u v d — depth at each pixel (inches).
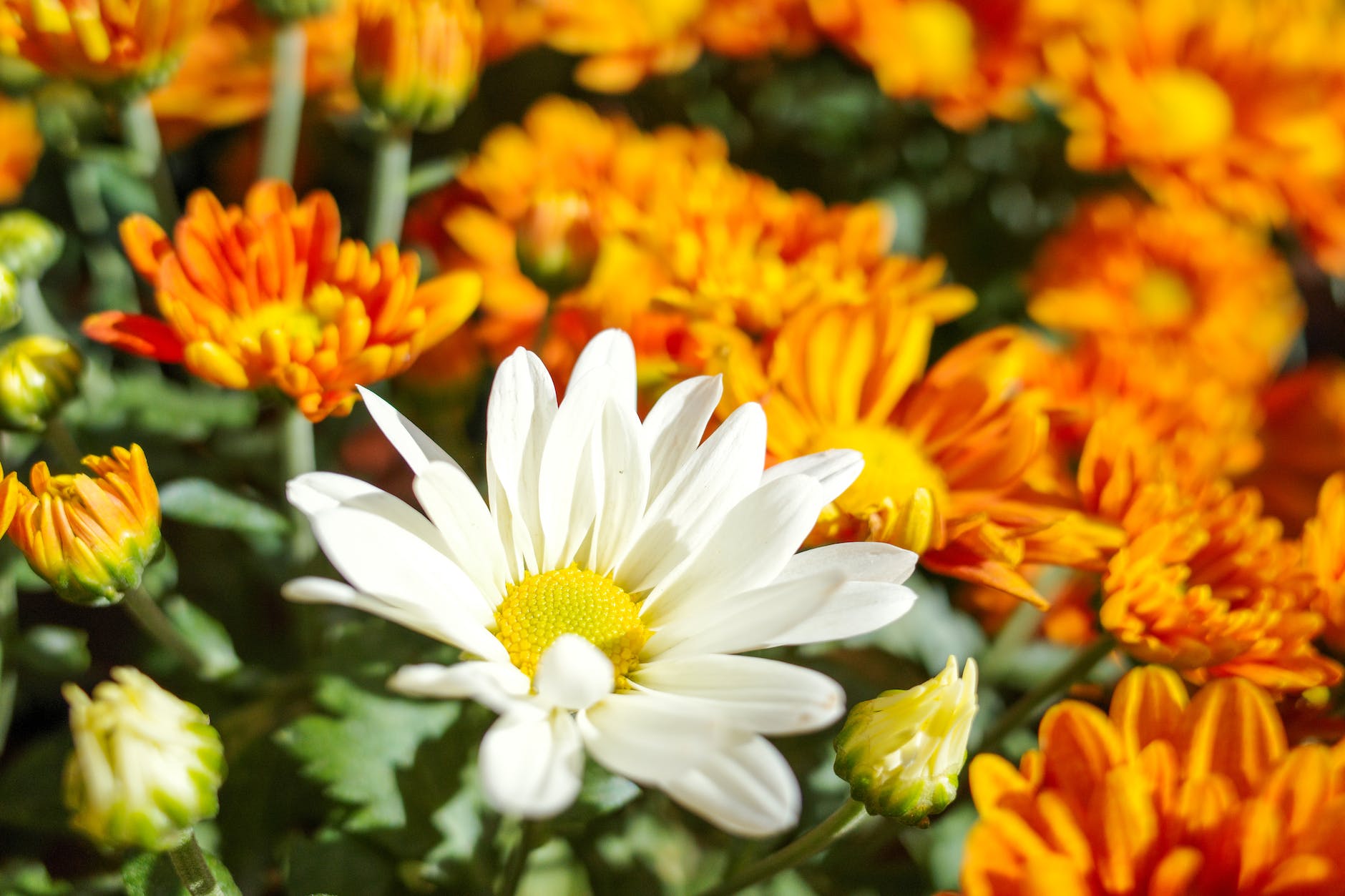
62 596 11.8
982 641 15.3
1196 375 16.1
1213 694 11.4
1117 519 12.8
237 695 14.0
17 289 13.5
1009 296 19.6
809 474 11.5
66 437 12.9
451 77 13.7
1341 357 22.7
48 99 15.7
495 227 15.4
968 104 17.1
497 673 10.6
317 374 12.1
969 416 13.3
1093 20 17.0
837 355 13.3
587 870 13.7
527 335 15.2
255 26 16.1
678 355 13.7
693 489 11.3
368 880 12.7
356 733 12.9
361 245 12.7
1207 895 11.2
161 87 13.4
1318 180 17.3
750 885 11.9
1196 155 17.0
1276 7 17.9
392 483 16.5
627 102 19.7
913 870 14.0
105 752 10.6
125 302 16.0
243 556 15.4
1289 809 11.1
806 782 13.9
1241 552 12.8
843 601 10.9
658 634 11.2
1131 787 11.0
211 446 15.4
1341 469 17.3
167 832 10.7
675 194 14.6
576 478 11.4
